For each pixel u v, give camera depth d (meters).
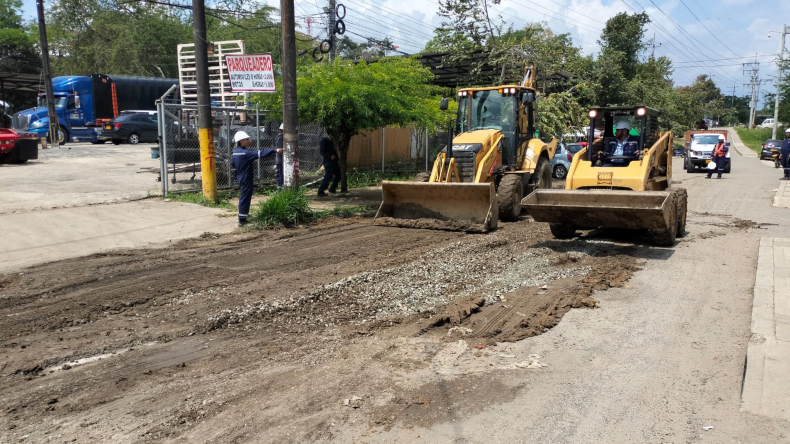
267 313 6.16
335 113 13.79
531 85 14.55
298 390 4.49
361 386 4.57
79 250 9.05
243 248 9.51
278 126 17.00
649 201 9.41
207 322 5.90
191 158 15.27
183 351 5.23
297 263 8.43
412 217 11.93
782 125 59.59
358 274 7.62
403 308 6.39
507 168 12.87
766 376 4.70
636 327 5.97
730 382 4.72
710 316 6.30
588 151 10.90
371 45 44.88
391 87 14.46
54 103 27.19
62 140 29.12
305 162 18.89
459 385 4.63
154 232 10.47
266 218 11.38
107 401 4.29
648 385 4.67
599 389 4.59
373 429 3.95
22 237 9.52
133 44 39.12
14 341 5.43
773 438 3.89
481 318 6.14
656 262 8.70
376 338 5.57
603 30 50.25
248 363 4.97
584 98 30.52
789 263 8.38
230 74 13.05
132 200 12.83
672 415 4.19
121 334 5.63
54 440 3.77
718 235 10.86
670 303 6.76
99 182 15.20
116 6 40.47
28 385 4.55
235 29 40.50
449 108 17.00
